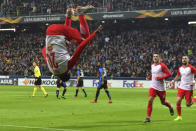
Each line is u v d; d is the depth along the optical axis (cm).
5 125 1229
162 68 1343
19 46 5853
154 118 1438
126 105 2033
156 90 1346
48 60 862
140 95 3014
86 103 2158
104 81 2180
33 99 2467
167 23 5628
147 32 5544
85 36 862
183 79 1430
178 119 1370
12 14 5541
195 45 5100
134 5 5253
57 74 880
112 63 5066
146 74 4662
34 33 6078
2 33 6181
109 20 5644
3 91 3494
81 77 2717
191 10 4562
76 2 5372
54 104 2078
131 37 5531
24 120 1370
